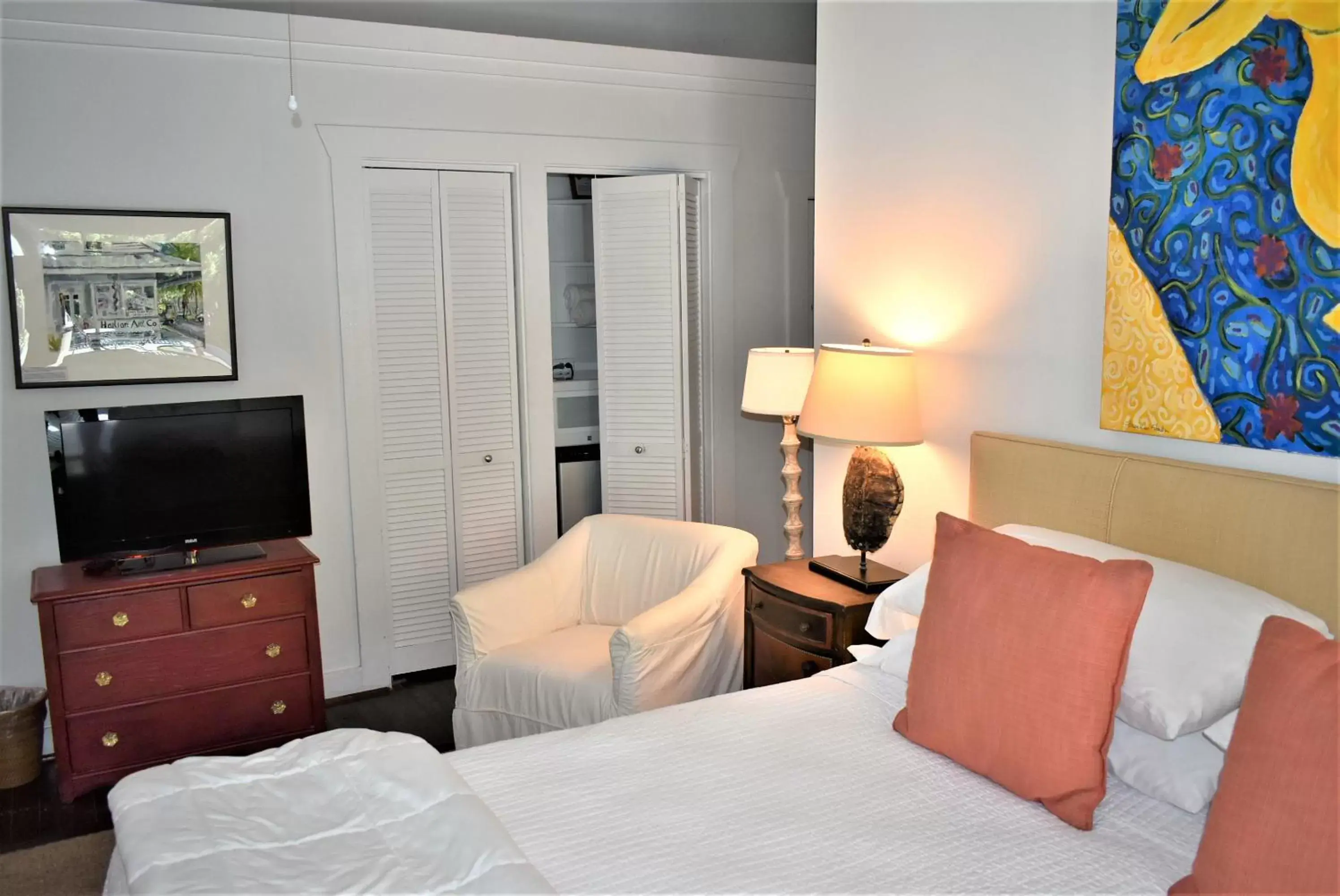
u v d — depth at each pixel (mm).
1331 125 1746
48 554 3344
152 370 3426
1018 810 1740
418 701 3826
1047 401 2438
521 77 3924
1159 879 1513
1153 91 2078
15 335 3221
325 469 3779
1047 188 2396
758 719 2156
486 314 4020
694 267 4344
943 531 2027
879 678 2342
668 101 4230
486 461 4094
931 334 2799
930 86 2732
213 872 1485
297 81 3562
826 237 3195
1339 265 1750
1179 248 2043
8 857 2719
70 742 3016
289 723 3330
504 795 1825
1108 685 1672
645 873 1549
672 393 4184
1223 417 1979
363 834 1637
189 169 3438
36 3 3148
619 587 3395
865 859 1581
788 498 3369
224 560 3275
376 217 3764
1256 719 1378
